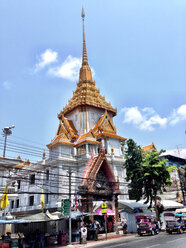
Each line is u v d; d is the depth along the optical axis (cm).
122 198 4562
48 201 4288
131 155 3966
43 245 2436
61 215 2622
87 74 7206
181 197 5416
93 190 3059
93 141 4878
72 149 5072
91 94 6481
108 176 3456
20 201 5081
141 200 4250
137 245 1927
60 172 4344
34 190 4703
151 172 3522
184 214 4038
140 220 3228
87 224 2883
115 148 5606
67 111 6350
